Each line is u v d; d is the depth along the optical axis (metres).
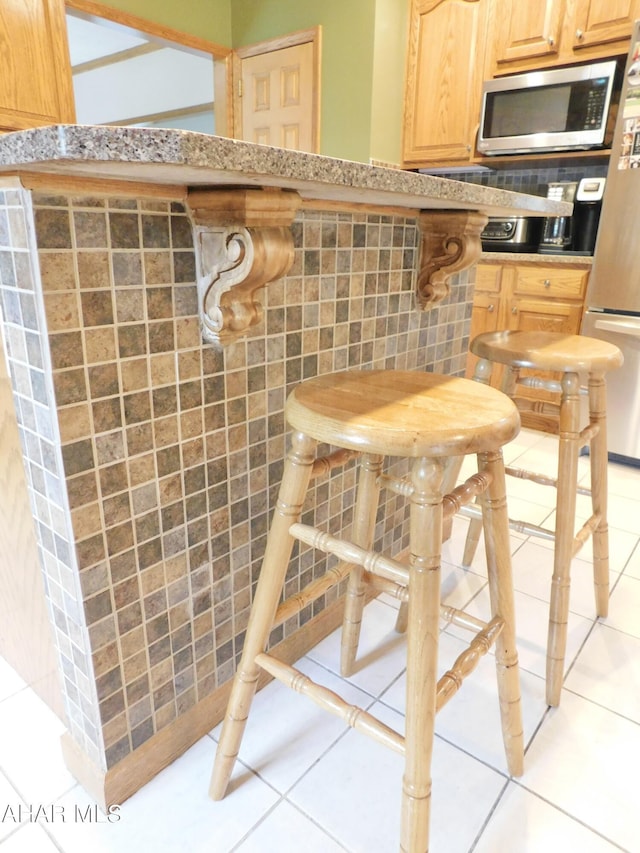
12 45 2.32
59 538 0.85
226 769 1.01
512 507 2.19
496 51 2.81
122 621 0.94
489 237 3.00
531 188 3.28
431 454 0.70
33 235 0.69
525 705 1.26
